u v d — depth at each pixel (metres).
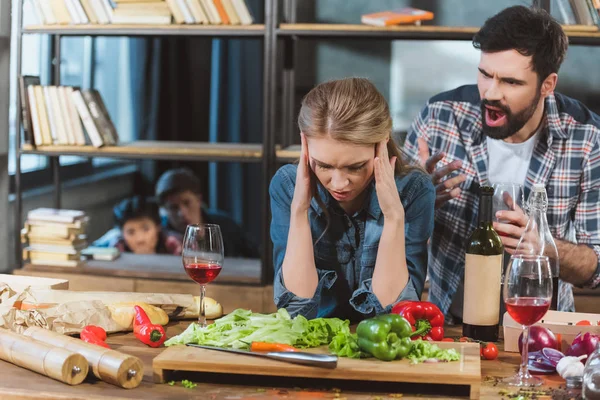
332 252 1.93
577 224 2.57
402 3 3.76
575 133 2.53
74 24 3.62
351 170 1.72
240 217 4.72
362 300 1.82
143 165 4.81
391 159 1.85
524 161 2.55
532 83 2.39
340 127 1.66
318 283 1.85
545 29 2.34
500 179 2.57
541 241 1.76
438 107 2.61
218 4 3.49
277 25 3.46
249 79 4.57
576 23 3.28
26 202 4.14
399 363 1.47
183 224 4.46
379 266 1.80
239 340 1.56
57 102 3.67
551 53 2.36
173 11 3.53
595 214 2.54
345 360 1.48
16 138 3.69
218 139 4.62
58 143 3.70
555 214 2.57
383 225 1.87
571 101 2.58
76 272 3.69
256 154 3.54
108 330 1.74
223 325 1.64
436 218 2.52
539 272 1.43
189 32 3.52
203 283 1.73
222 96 4.59
